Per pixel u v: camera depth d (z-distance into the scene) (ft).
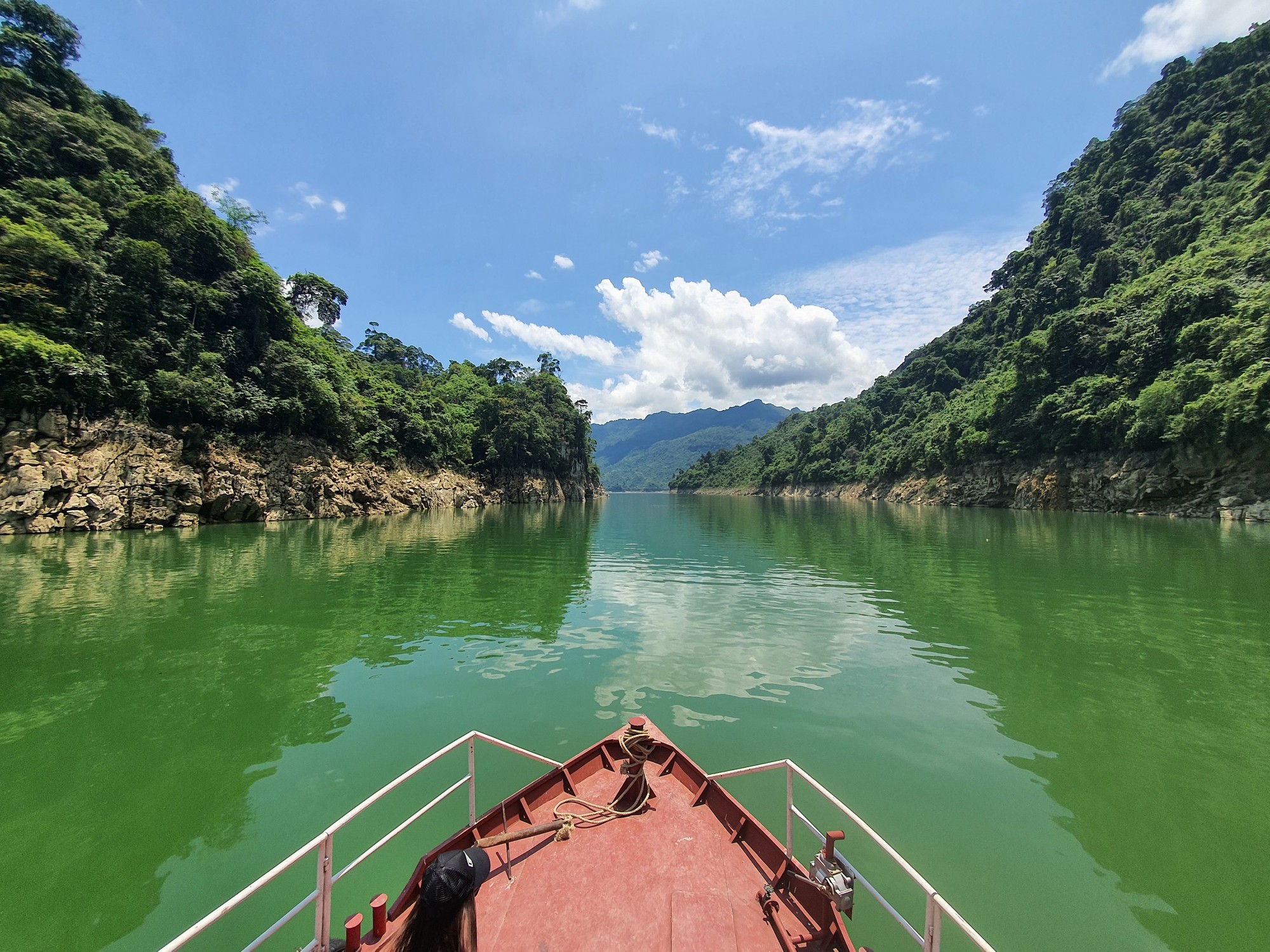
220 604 51.75
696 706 30.27
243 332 130.72
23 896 16.58
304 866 17.93
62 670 35.32
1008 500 180.65
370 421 175.32
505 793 21.75
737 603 54.34
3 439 90.84
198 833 19.63
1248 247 138.92
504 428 246.47
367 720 28.60
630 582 65.51
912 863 17.99
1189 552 75.87
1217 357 121.90
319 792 22.15
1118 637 41.42
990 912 15.85
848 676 34.58
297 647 39.96
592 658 38.04
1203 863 17.92
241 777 23.30
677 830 17.22
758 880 15.08
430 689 32.60
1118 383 145.28
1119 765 23.99
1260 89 208.33
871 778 23.04
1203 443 118.62
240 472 122.52
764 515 190.29
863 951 12.02
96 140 123.95
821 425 411.34
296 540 96.48
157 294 115.14
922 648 39.78
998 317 298.76
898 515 172.35
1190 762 24.27
